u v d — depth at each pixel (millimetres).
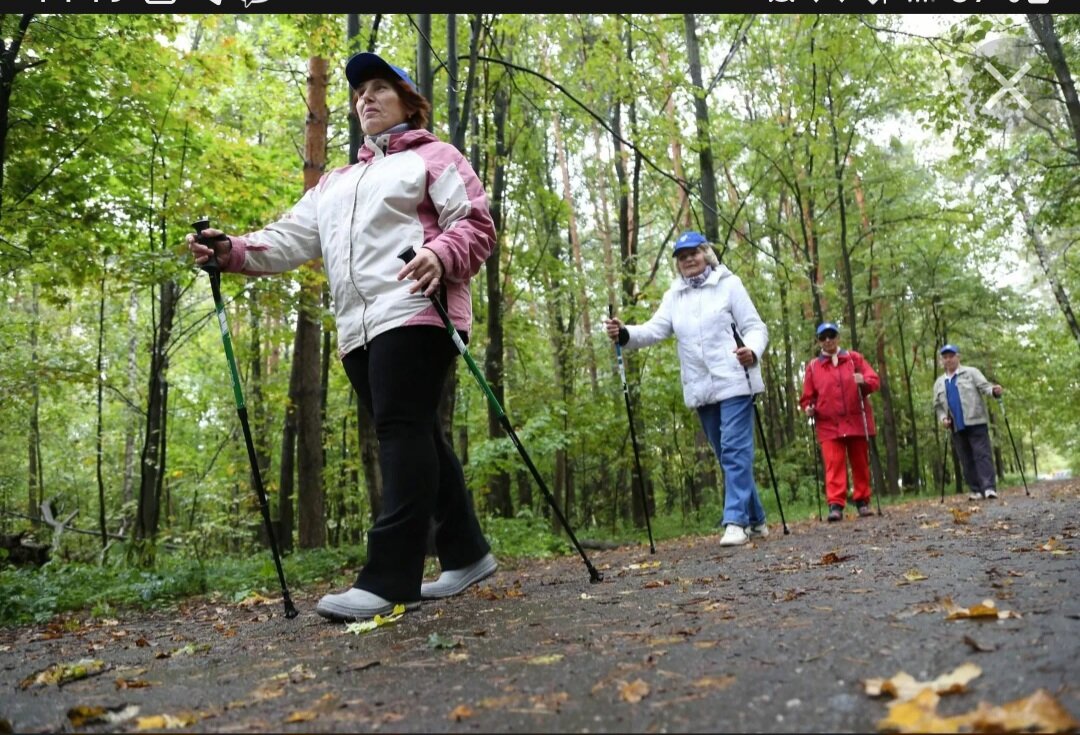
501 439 9891
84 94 7504
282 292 8250
